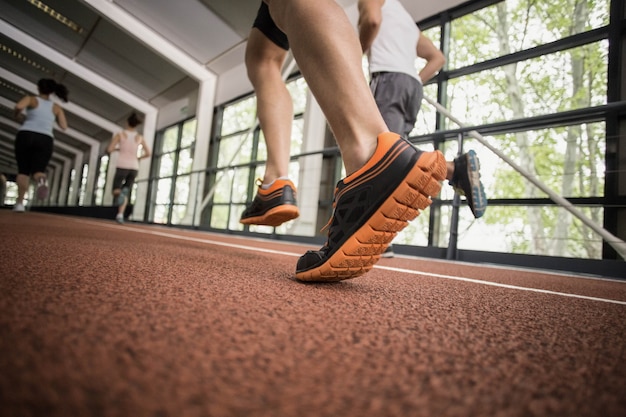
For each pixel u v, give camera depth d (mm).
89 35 6270
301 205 4047
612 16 2561
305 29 498
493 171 2736
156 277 458
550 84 3555
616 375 230
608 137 2230
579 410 174
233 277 534
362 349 242
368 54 1553
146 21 5625
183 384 166
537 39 3605
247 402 154
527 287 849
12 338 199
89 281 384
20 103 3525
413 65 1547
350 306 394
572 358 263
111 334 223
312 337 259
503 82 3727
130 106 8305
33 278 367
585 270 1941
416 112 1572
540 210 3350
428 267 1388
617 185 2273
